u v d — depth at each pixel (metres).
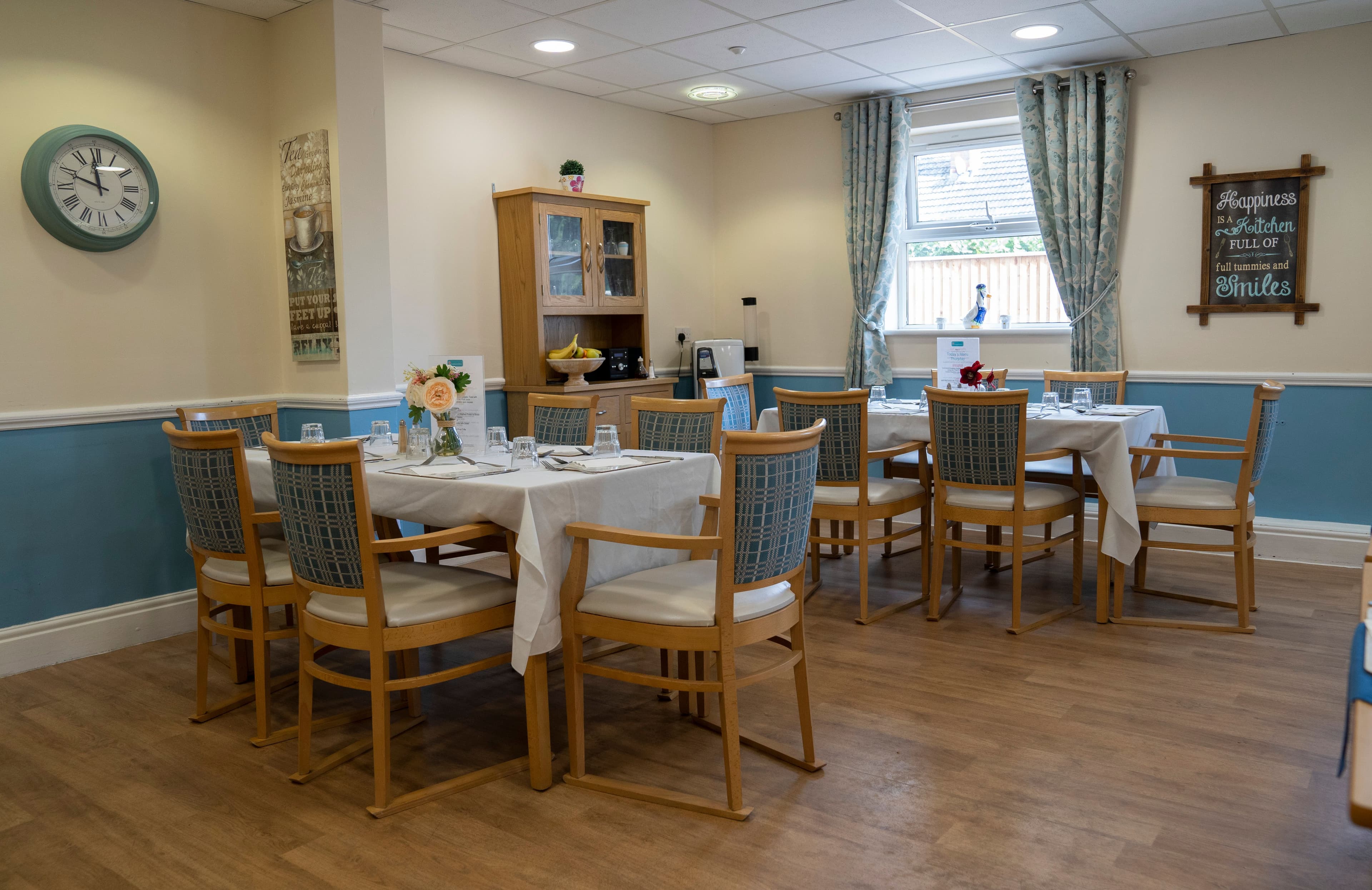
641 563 2.88
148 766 2.77
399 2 4.17
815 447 2.53
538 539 2.48
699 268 6.87
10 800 2.58
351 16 4.15
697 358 6.44
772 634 2.48
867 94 6.00
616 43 4.80
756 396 6.93
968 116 5.87
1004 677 3.37
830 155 6.43
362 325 4.27
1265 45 4.92
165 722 3.11
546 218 5.29
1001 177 6.02
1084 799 2.46
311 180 4.25
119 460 3.93
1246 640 3.73
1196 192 5.18
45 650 3.70
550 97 5.70
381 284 4.33
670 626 2.41
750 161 6.78
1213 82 5.07
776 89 5.84
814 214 6.54
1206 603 4.19
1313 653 3.57
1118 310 5.45
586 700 3.26
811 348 6.66
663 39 4.75
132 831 2.40
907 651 3.66
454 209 5.18
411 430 3.12
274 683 3.39
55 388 3.73
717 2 4.22
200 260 4.17
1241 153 5.05
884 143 6.05
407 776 2.68
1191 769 2.63
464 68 5.20
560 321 5.77
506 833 2.36
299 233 4.34
